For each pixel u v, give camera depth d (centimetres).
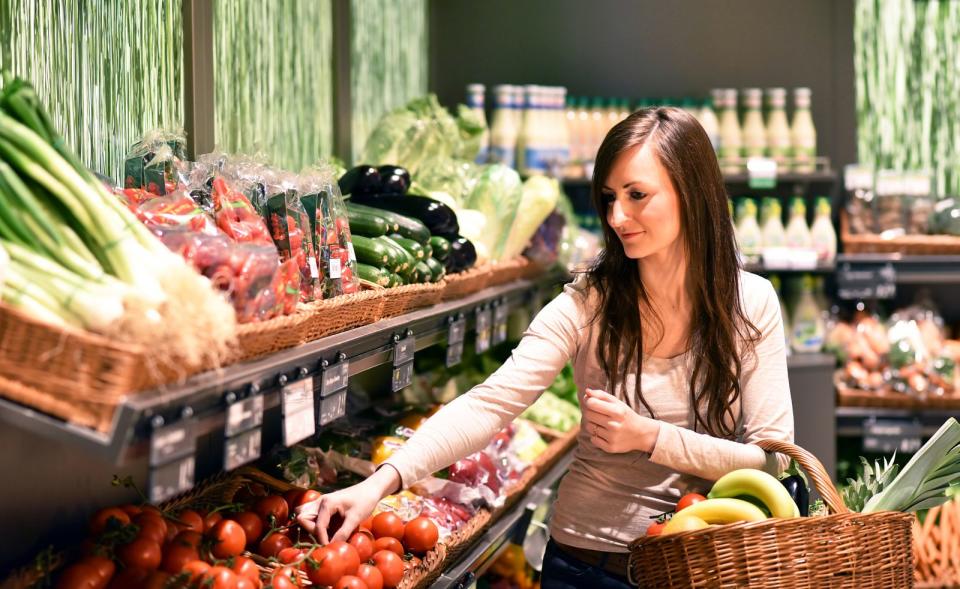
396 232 273
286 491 235
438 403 347
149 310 146
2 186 158
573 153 493
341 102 374
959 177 520
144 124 243
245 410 171
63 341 144
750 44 520
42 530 194
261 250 181
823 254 477
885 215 482
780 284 495
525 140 473
